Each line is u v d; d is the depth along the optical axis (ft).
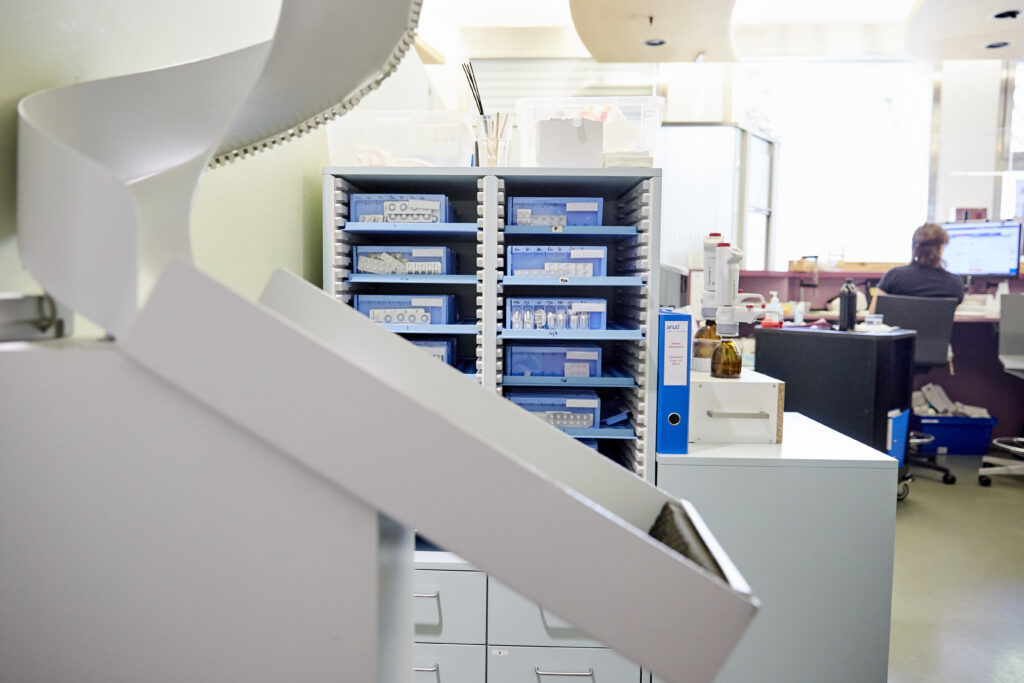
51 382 1.83
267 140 3.16
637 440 6.43
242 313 1.73
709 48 14.06
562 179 6.39
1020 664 7.13
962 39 13.03
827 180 19.27
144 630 1.89
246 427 1.75
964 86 18.07
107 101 2.58
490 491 1.79
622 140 6.92
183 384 1.73
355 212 6.49
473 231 6.33
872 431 10.87
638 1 11.34
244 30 5.33
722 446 6.46
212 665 1.90
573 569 1.83
